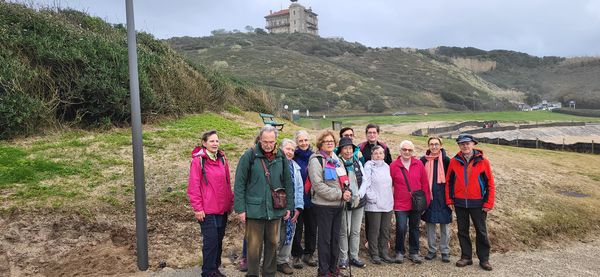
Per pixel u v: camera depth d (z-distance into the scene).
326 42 110.69
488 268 5.56
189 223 5.90
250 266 4.43
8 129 7.64
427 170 5.76
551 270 5.80
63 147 7.63
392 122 46.03
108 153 7.69
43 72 8.73
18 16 9.75
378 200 5.43
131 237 5.45
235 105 16.84
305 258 5.41
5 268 4.62
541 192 9.58
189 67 14.88
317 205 4.73
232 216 6.12
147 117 10.37
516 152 15.56
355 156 5.24
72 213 5.52
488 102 84.69
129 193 6.25
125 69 9.84
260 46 94.56
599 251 7.00
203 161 4.50
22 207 5.42
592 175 12.59
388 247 5.76
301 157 5.14
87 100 9.16
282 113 19.84
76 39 10.02
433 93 84.31
